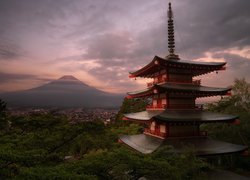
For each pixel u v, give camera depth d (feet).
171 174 52.70
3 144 73.67
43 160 58.23
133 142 110.73
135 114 125.59
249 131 123.13
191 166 64.18
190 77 110.83
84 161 51.60
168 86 103.24
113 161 50.65
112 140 157.69
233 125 128.06
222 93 105.40
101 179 50.98
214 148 92.73
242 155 100.42
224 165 107.55
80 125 120.78
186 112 104.32
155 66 106.42
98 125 132.05
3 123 135.54
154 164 51.98
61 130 113.50
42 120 127.75
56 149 105.19
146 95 117.70
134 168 50.96
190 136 100.17
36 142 89.25
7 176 46.34
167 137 96.73
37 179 39.45
